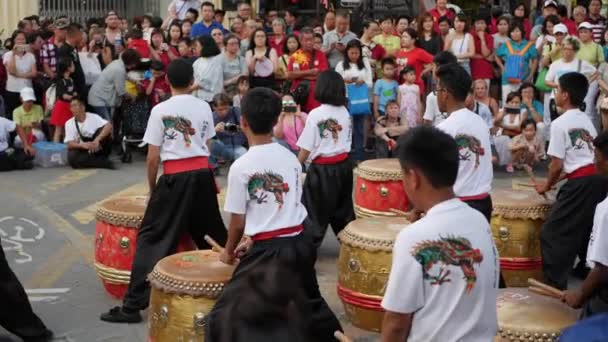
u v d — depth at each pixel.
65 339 6.62
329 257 8.73
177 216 6.61
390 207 8.28
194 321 5.47
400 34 13.96
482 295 3.81
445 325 3.77
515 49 13.66
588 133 7.06
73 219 10.08
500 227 7.32
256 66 12.91
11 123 12.56
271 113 5.47
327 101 8.02
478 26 13.77
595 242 4.91
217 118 12.23
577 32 14.12
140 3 18.11
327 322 5.47
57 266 8.47
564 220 7.12
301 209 5.56
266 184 5.45
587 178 7.07
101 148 12.67
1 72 13.52
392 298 3.79
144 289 6.80
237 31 14.17
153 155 6.57
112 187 11.56
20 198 10.92
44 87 13.64
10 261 8.62
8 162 12.48
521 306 5.01
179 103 6.58
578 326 2.59
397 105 12.55
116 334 6.70
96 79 13.45
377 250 6.30
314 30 13.53
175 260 5.84
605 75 12.99
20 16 16.94
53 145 12.77
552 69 12.76
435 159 3.79
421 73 13.09
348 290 6.50
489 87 13.73
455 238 3.77
